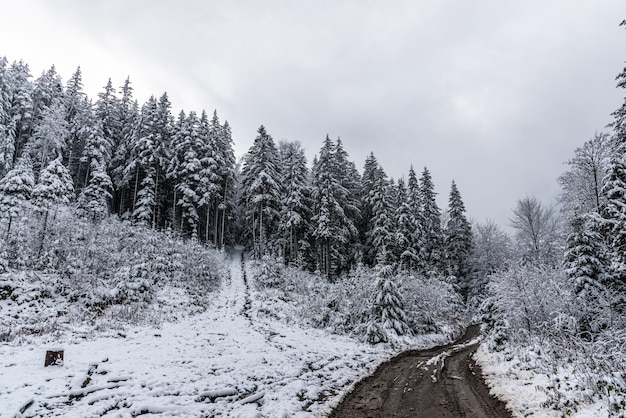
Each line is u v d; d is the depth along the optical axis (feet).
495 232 151.43
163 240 88.79
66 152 139.74
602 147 76.59
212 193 128.77
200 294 74.02
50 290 51.67
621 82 46.29
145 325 49.32
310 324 64.85
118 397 25.39
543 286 48.14
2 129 114.32
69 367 30.17
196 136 135.13
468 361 45.85
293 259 118.83
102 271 63.67
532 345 38.47
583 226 49.88
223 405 26.53
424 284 99.66
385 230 116.16
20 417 21.21
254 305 72.59
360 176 159.43
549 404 23.86
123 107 157.99
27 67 147.95
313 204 129.49
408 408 27.94
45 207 64.39
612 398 20.40
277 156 151.12
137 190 137.08
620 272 44.93
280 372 36.11
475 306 128.98
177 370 32.65
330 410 27.55
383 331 59.16
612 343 30.78
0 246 55.31
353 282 77.20
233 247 157.28
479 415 25.34
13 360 30.73
